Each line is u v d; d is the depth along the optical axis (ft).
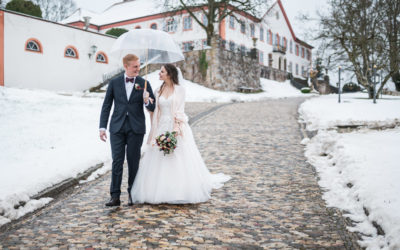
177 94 15.65
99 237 11.52
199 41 97.96
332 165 21.57
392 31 67.46
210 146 28.25
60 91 71.97
